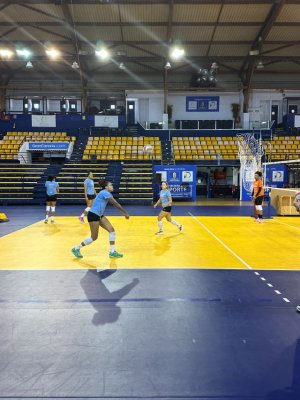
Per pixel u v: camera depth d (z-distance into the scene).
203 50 28.84
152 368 3.24
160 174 23.77
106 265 7.01
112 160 25.80
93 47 28.11
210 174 29.83
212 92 32.88
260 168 21.84
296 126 30.97
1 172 23.78
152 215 16.42
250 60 29.58
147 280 5.98
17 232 11.29
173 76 32.94
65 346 3.65
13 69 31.94
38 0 22.25
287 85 33.03
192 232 11.35
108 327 4.11
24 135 29.73
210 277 6.18
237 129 30.25
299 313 4.55
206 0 22.47
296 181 23.86
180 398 2.81
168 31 25.30
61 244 9.26
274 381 3.04
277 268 6.82
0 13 23.98
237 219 14.79
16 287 5.59
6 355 3.47
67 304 4.85
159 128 31.83
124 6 23.33
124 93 33.22
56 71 32.47
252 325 4.17
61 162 27.86
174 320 4.32
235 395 2.85
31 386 2.97
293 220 14.53
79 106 33.84
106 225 7.73
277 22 24.83
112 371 3.19
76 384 3.00
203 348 3.61
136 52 29.14
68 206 20.77
